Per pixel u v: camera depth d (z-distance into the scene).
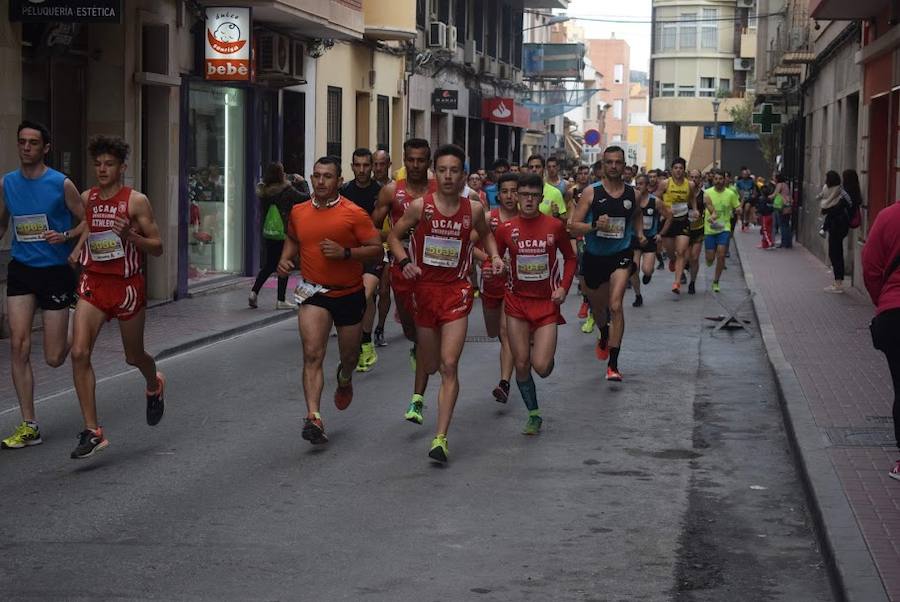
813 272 37.03
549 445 13.55
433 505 11.03
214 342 21.30
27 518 10.45
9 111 20.31
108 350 19.39
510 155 68.12
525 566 9.36
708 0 112.06
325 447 13.27
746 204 68.19
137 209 12.51
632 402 16.16
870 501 10.48
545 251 13.66
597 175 34.62
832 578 8.97
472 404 15.86
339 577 9.02
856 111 37.78
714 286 30.83
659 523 10.60
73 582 8.83
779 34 59.03
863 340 21.02
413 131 49.09
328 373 18.02
